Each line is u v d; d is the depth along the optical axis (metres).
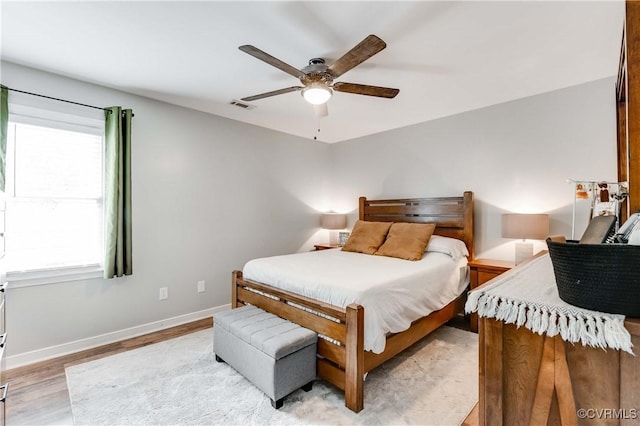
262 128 4.24
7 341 2.42
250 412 1.88
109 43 2.14
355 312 1.87
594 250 0.77
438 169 3.86
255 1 1.70
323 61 2.33
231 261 3.89
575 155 2.88
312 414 1.86
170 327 3.31
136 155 3.09
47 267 2.62
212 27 1.95
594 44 2.14
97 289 2.86
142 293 3.14
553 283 1.10
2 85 2.34
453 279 3.06
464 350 2.69
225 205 3.83
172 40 2.10
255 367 2.02
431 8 1.76
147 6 1.74
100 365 2.45
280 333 2.09
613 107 2.69
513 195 3.27
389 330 2.11
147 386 2.16
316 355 2.14
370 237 3.71
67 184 2.73
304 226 4.82
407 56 2.30
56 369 2.40
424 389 2.11
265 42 2.12
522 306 0.87
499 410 0.93
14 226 2.49
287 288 2.46
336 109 3.52
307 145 4.86
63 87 2.67
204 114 3.62
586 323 0.77
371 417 1.83
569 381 0.84
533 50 2.22
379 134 4.50
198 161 3.57
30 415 1.86
